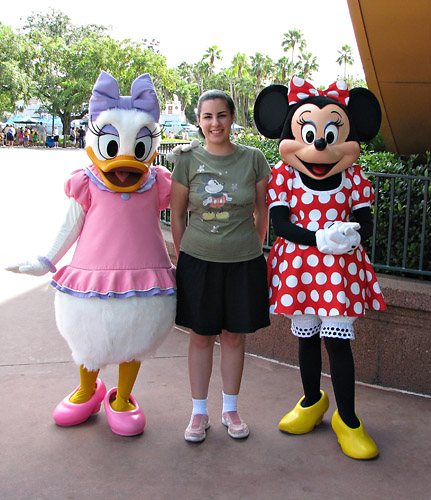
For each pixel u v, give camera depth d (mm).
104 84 2863
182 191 2994
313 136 2834
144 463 2812
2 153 26984
